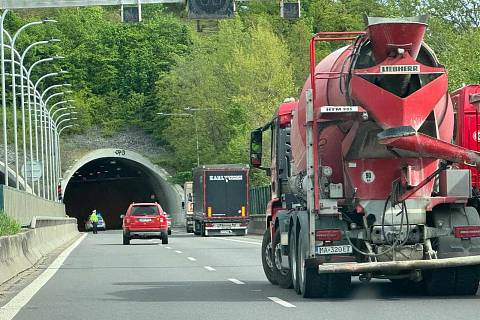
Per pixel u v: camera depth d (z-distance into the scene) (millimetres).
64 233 156000
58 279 65062
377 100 45844
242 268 74688
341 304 44688
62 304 47000
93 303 47312
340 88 47094
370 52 46375
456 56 152375
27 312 43438
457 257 46344
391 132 45156
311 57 48188
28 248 82812
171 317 40531
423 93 45969
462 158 45469
